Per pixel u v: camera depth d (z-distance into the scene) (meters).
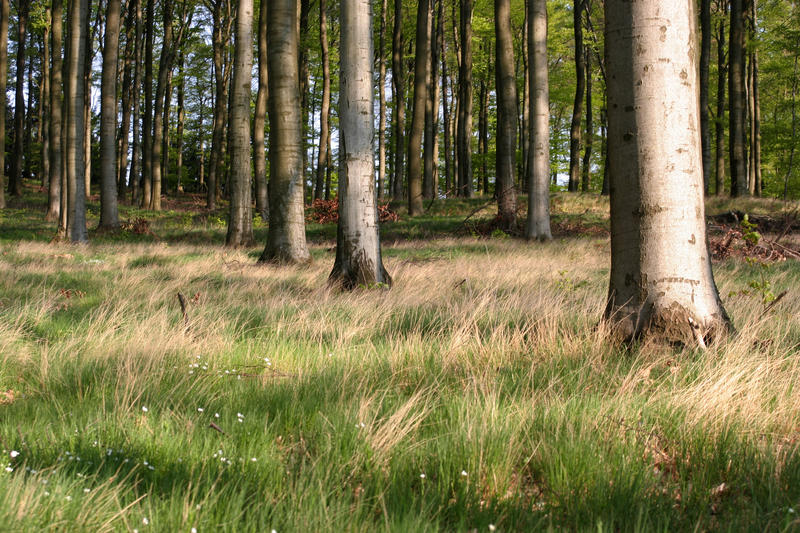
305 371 4.05
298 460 2.69
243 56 16.42
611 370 3.90
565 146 40.78
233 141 16.95
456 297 7.38
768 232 16.84
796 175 34.44
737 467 2.57
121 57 39.94
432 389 3.53
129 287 8.54
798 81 28.73
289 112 12.38
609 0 4.62
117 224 22.11
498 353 4.29
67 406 3.39
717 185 28.09
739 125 25.09
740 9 25.03
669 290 4.45
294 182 12.52
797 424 3.11
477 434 2.74
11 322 5.74
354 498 2.34
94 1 35.75
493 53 36.34
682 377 3.74
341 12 9.27
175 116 47.44
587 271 10.59
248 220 17.25
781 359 3.81
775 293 7.09
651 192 4.49
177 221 27.25
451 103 39.72
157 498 2.20
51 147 25.16
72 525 1.99
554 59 35.44
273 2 12.22
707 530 2.17
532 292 7.36
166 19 30.88
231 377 3.93
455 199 27.28
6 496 2.07
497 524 2.13
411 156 24.38
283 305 6.64
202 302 7.21
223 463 2.54
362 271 9.19
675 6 4.44
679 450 2.79
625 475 2.45
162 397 3.47
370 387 3.58
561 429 2.91
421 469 2.55
